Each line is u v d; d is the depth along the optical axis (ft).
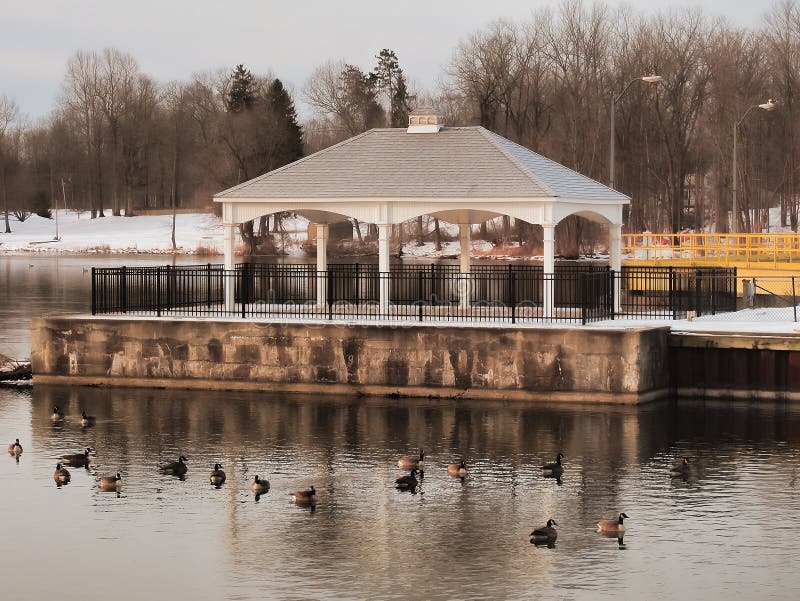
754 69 383.86
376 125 461.37
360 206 153.07
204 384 145.38
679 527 94.32
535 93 393.50
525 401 136.56
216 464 107.04
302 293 192.13
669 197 378.12
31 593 82.28
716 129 370.53
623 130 377.71
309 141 481.87
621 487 104.63
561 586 82.74
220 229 490.49
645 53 381.60
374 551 89.45
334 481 107.04
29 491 104.83
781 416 130.11
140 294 174.29
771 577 84.17
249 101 480.23
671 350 139.85
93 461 114.21
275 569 86.17
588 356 134.51
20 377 155.33
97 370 148.25
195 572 85.71
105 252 465.06
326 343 141.38
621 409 132.87
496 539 91.91
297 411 133.59
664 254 304.91
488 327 136.67
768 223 381.81
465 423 127.24
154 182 586.04
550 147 379.76
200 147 520.83
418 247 417.49
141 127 565.94
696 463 111.86
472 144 157.58
